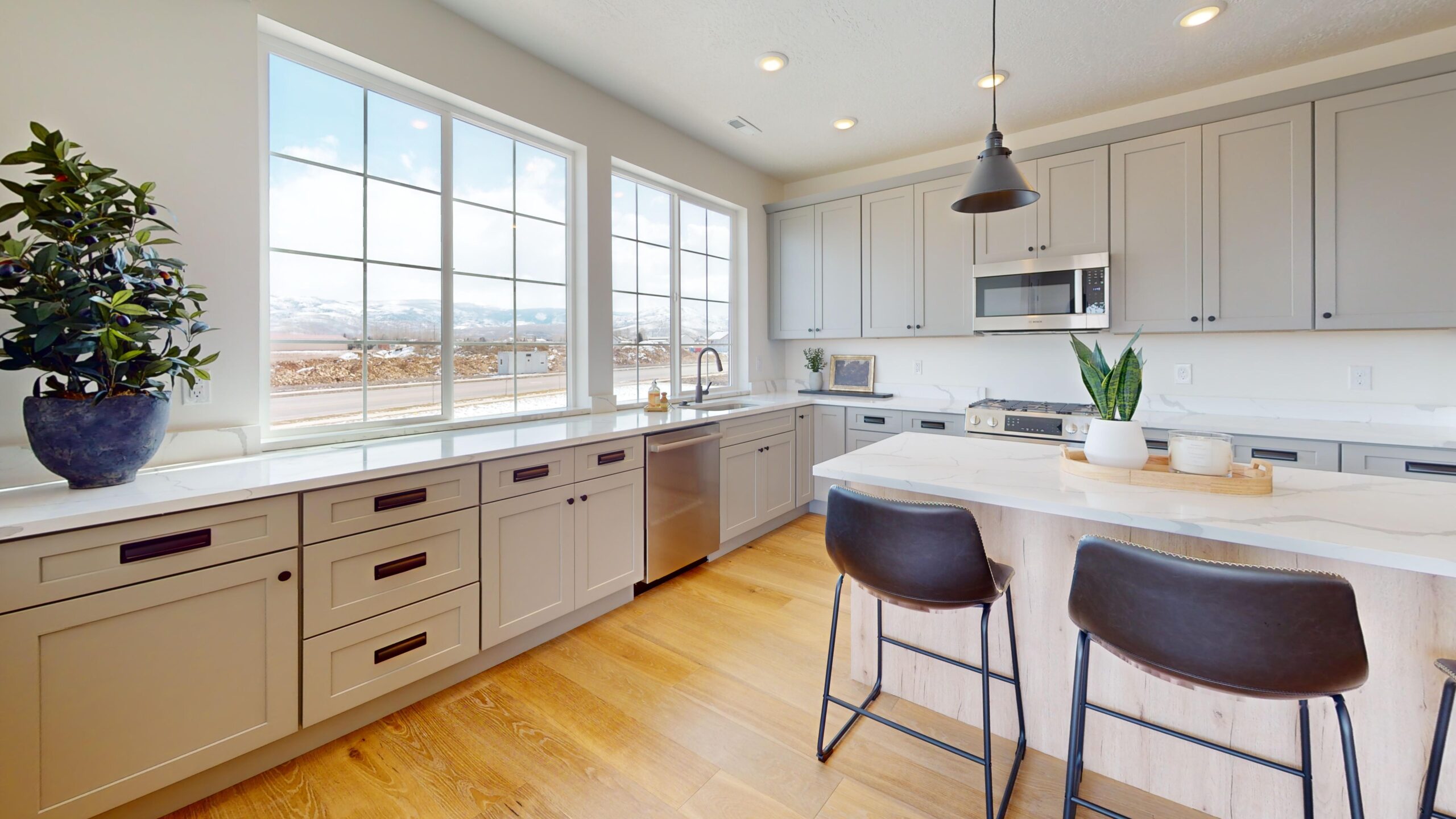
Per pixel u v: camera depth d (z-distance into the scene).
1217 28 2.36
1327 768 1.25
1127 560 1.07
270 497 1.45
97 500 1.28
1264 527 1.13
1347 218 2.44
